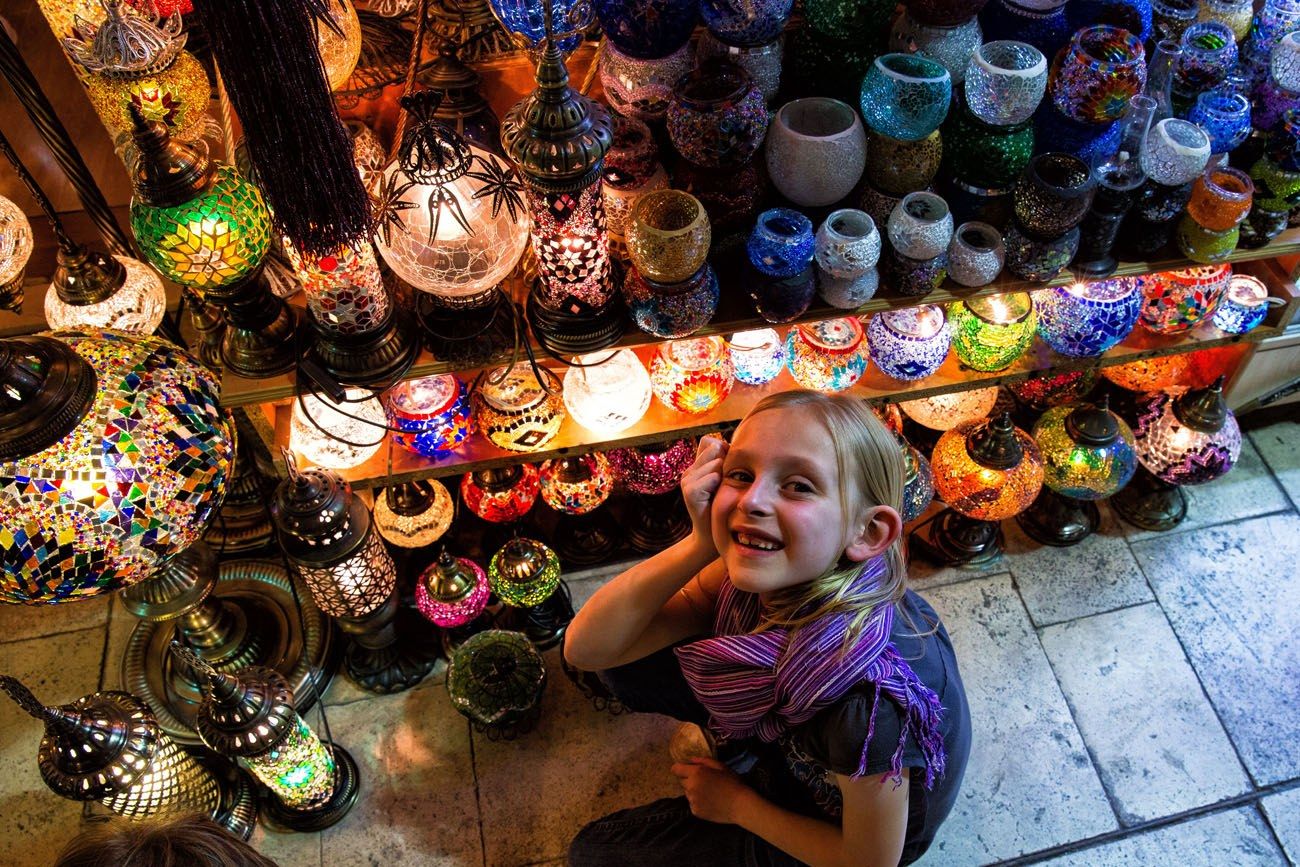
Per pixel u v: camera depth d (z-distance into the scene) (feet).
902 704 3.51
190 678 6.24
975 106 4.59
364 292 4.33
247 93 3.11
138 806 5.02
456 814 6.06
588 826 5.41
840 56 4.81
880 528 3.50
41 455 3.14
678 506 6.97
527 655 6.08
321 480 5.02
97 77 4.01
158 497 3.39
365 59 4.85
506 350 4.87
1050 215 4.82
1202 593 6.89
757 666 3.68
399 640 6.56
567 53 3.99
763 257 4.70
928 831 4.48
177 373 3.52
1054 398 6.83
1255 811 5.98
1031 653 6.64
